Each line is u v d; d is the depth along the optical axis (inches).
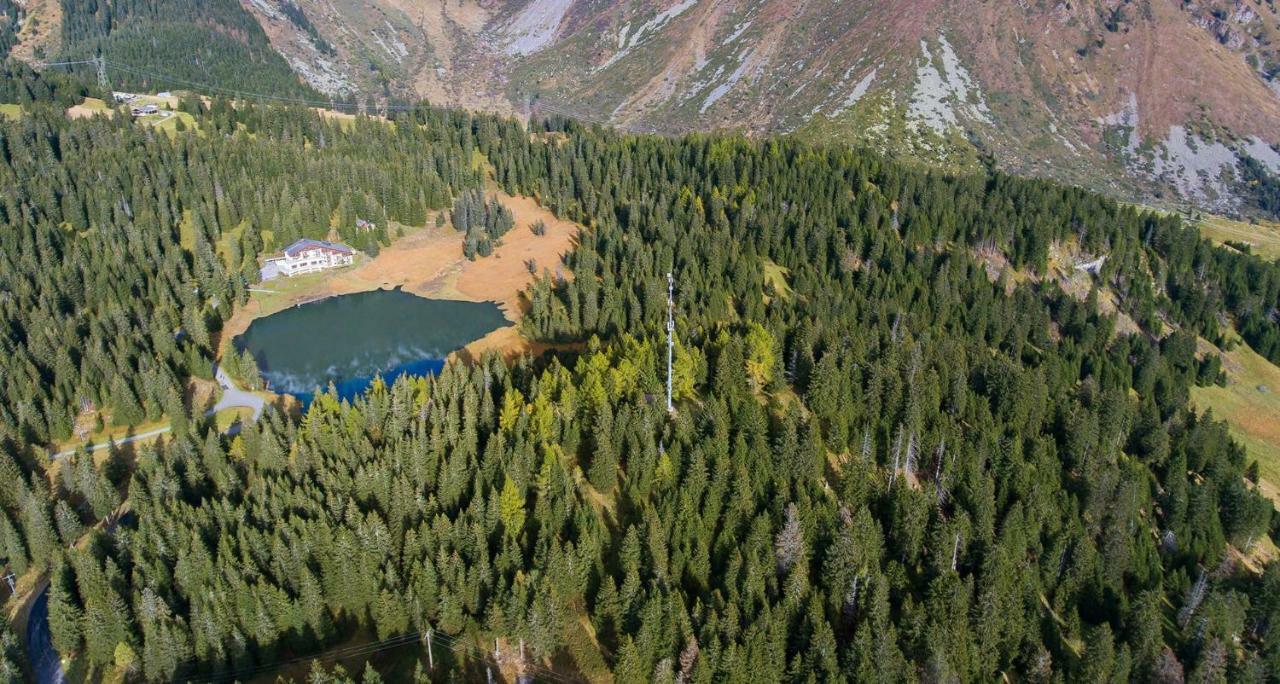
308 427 4333.2
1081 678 3282.5
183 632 3211.1
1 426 4434.1
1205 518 4313.5
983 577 3575.3
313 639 3339.1
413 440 4040.4
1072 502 4188.0
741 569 3476.9
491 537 3676.2
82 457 4101.9
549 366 4987.7
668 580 3503.9
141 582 3440.0
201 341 5821.9
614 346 5049.2
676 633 3198.8
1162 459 4901.6
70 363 4997.5
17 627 3558.1
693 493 3887.8
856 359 5054.1
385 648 3351.4
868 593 3449.8
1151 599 3516.2
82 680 3292.3
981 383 5221.5
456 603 3356.3
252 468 4192.9
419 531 3622.0
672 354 4766.2
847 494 4028.1
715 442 4089.6
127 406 4884.4
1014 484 4183.1
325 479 3929.6
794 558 3577.8
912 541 3745.1
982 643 3356.3
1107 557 3823.8
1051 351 5885.8
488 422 4382.4
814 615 3262.8
